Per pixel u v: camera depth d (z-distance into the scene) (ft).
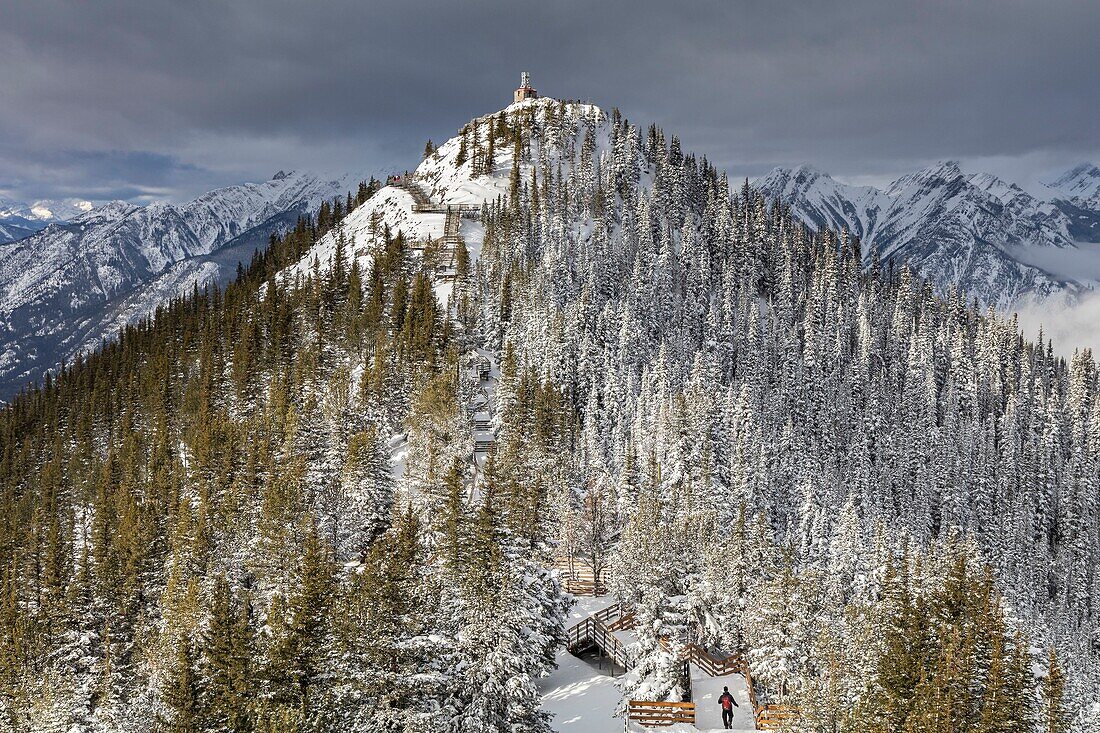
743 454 351.25
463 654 126.62
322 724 110.42
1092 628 460.55
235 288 590.96
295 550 212.64
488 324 454.40
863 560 268.41
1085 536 506.48
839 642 158.92
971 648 117.70
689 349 547.90
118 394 479.41
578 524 295.07
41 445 471.21
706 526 249.55
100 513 311.88
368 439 255.50
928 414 560.61
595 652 213.66
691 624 186.39
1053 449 559.38
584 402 428.97
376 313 420.36
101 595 217.36
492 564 128.47
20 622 223.71
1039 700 131.95
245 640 119.44
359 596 127.75
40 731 178.81
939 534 448.65
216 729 112.78
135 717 182.29
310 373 384.27
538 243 603.26
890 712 116.98
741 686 185.98
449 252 559.38
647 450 348.59
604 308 513.86
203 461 309.42
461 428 306.96
